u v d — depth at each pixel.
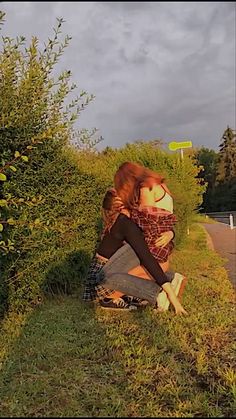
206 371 3.77
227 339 4.69
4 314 5.40
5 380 3.52
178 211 13.08
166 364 3.87
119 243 5.05
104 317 5.18
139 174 5.05
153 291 4.90
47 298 6.30
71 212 6.73
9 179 5.48
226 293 6.99
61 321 5.12
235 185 75.44
